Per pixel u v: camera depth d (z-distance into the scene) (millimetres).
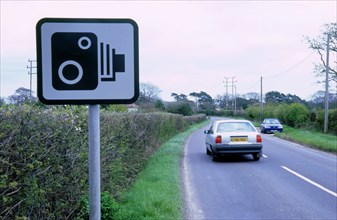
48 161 3637
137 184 7543
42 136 3594
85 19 1953
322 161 12875
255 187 8461
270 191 8047
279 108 45844
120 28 1974
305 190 8156
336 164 12133
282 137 25219
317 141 19719
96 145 1973
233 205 6855
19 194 3227
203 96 109625
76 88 1961
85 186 4699
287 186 8570
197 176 9766
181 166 11461
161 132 17844
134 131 9102
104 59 1971
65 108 4766
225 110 102000
